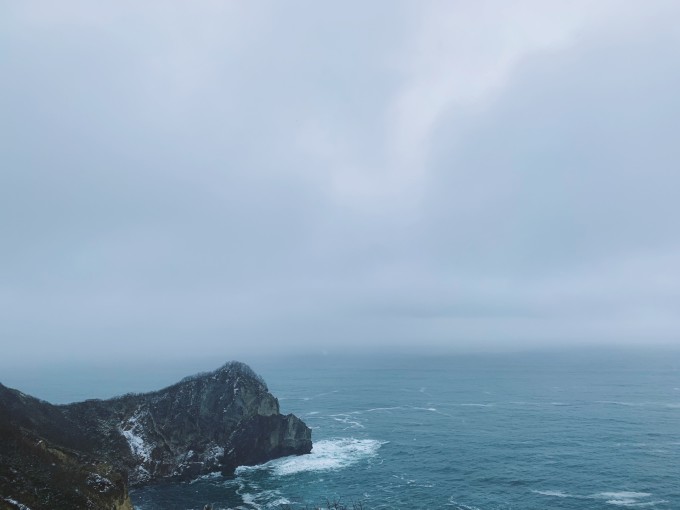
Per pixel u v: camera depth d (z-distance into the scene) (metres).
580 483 90.88
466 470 100.25
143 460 97.25
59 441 85.88
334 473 100.25
